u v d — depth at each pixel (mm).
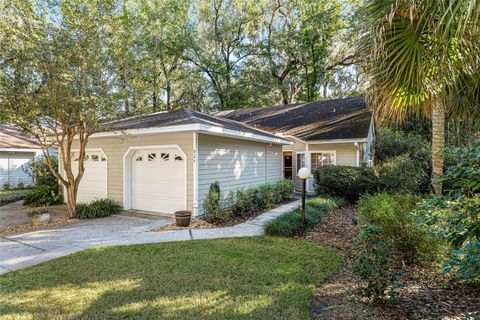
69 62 6949
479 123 4711
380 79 4047
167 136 8789
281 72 26125
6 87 6809
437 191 6605
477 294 3463
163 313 3188
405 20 3422
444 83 4227
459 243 2688
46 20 6988
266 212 9273
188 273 4285
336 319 3035
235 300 3455
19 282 4039
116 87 7840
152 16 20297
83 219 8445
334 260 4801
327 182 10570
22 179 16266
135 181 9727
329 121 14711
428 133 14586
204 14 24672
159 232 6930
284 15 24234
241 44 25859
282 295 3576
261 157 11977
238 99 26000
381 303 3291
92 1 7188
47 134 8859
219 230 7070
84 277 4180
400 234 4504
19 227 7586
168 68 24531
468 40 3309
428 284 3783
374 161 12172
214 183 8898
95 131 8258
